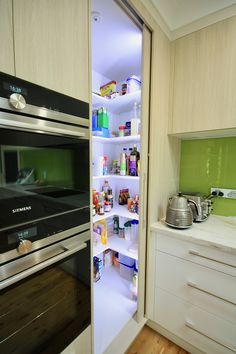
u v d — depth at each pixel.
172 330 1.26
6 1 0.54
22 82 0.59
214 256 1.04
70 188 0.79
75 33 0.75
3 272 0.59
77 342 0.88
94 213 1.58
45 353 0.75
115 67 1.68
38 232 0.68
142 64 1.15
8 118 0.56
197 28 1.22
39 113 0.64
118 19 1.14
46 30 0.65
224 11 1.11
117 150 2.00
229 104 1.13
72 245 0.81
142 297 1.37
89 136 0.85
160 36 1.24
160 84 1.29
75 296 0.85
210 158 1.56
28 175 0.64
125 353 1.20
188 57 1.28
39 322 0.72
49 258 0.71
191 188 1.67
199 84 1.24
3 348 0.62
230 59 1.11
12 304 0.62
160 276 1.29
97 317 1.42
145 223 1.31
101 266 1.94
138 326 1.34
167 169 1.50
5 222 0.59
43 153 0.68
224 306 1.04
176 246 1.20
